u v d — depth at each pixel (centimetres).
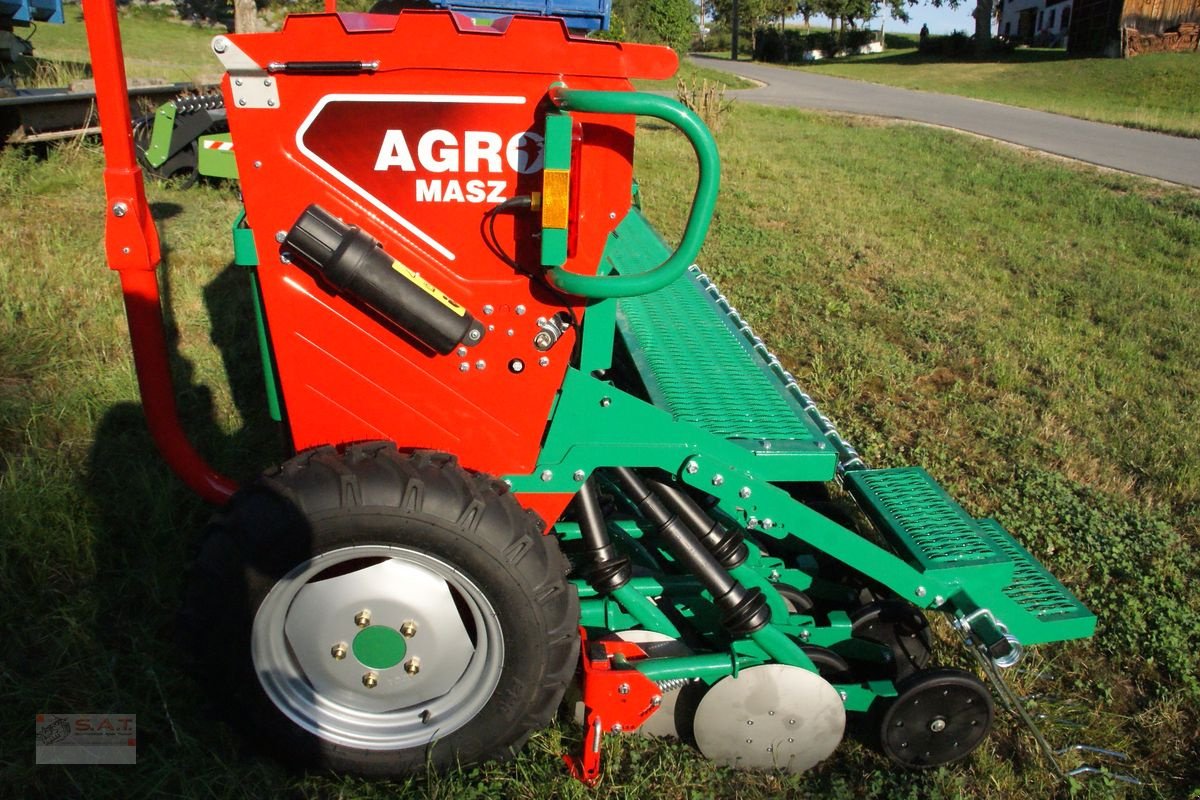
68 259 596
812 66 4681
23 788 243
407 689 249
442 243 235
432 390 248
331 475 226
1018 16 5716
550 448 261
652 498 270
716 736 272
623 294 228
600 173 231
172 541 339
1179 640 351
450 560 230
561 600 241
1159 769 300
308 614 239
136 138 877
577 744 274
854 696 280
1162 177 1416
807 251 888
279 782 251
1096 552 407
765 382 345
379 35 214
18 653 288
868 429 510
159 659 289
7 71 1009
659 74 224
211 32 3058
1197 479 477
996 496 449
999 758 299
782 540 347
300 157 225
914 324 689
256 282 265
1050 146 1725
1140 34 3584
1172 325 727
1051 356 636
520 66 220
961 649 345
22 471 360
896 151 1616
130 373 451
